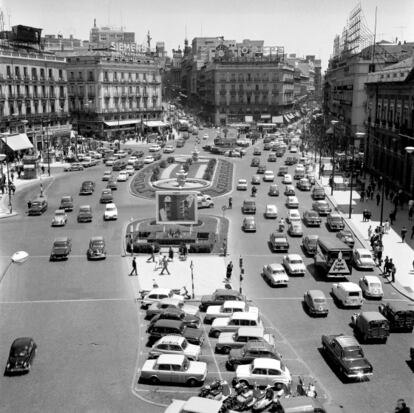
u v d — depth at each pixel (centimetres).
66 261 5172
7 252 5438
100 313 3988
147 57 17812
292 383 2977
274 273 4569
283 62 19075
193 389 2950
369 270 4928
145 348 3428
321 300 3934
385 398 2827
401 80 7738
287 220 6700
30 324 3791
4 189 8531
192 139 16062
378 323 3466
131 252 5384
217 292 4069
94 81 14600
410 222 6556
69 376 3075
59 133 12850
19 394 2889
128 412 2730
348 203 7606
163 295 4100
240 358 3133
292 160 11081
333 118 14862
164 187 8412
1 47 11450
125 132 15600
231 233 6125
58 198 7944
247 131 17725
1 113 10962
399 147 7912
